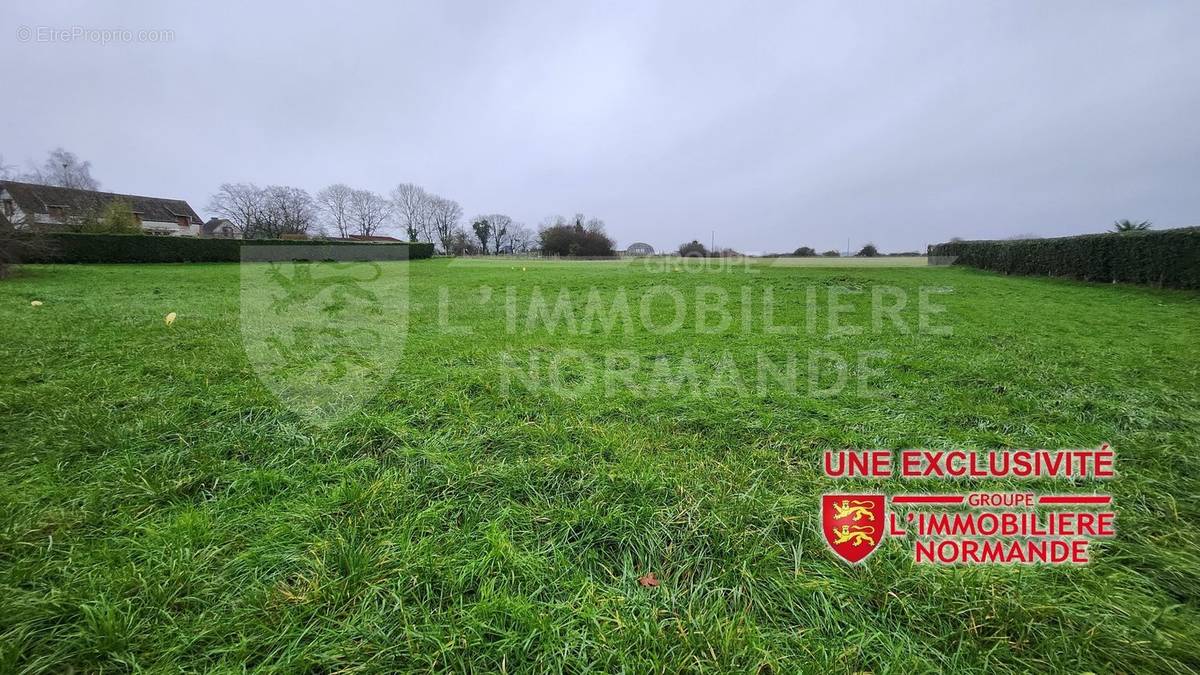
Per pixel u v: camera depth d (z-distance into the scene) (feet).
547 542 6.23
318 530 6.36
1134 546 6.21
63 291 31.81
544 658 4.61
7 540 5.81
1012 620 4.96
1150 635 4.86
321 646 4.66
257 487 7.30
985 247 53.78
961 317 23.54
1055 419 10.24
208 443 8.57
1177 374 13.50
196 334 17.43
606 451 8.71
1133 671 4.55
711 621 5.02
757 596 5.33
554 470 7.91
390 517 6.63
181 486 7.17
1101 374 13.47
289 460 8.17
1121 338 18.63
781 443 9.05
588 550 6.08
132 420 9.34
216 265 65.05
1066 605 5.20
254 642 4.69
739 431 9.58
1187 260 31.96
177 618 4.91
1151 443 9.00
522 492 7.45
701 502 6.99
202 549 5.88
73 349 14.53
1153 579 5.75
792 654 4.71
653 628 4.86
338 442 8.70
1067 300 29.58
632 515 6.70
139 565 5.62
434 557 5.78
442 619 4.97
